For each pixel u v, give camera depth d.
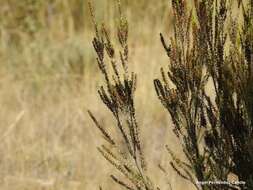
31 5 11.75
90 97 9.28
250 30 3.58
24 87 10.05
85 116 8.83
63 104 9.34
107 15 10.91
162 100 3.77
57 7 11.98
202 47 3.69
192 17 3.69
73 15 12.11
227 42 5.73
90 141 8.16
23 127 8.50
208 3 3.66
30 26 11.56
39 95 9.91
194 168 3.73
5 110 9.01
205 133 3.73
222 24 3.68
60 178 7.27
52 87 10.07
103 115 8.91
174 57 3.73
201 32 3.68
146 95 9.19
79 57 10.70
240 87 3.59
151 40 10.62
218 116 3.72
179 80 3.73
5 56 10.83
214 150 3.71
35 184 7.14
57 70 10.55
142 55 10.10
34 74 10.27
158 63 9.88
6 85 9.84
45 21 11.85
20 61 10.73
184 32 3.71
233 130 3.63
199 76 3.70
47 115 9.12
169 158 7.30
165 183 6.78
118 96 3.87
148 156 7.48
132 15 11.50
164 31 11.00
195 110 3.71
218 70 3.66
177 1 3.69
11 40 11.38
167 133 8.10
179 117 3.88
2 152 7.73
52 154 7.74
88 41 11.02
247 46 3.56
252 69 3.54
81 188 7.10
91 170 7.45
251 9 3.61
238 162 3.64
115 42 10.07
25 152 7.73
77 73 10.59
